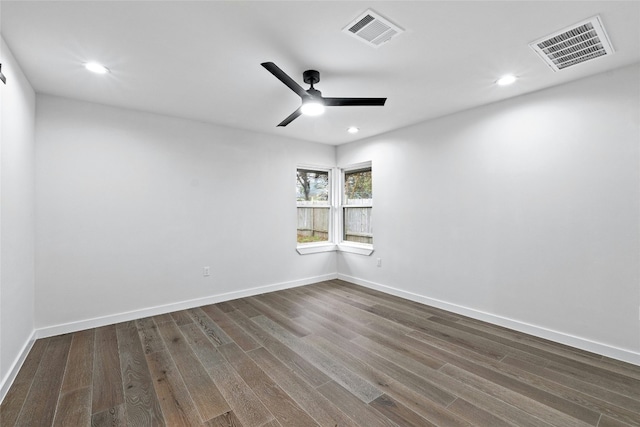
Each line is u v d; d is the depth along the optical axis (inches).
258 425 66.9
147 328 120.6
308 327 121.6
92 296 121.3
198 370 89.4
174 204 141.5
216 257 154.4
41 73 95.7
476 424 66.9
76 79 100.4
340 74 98.0
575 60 89.0
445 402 74.5
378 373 87.7
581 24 71.9
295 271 186.1
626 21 70.4
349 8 66.1
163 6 65.0
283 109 131.3
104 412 71.2
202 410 71.9
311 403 74.3
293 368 90.4
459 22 71.3
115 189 126.5
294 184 185.2
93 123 121.9
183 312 139.4
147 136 134.6
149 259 134.6
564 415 69.7
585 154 100.3
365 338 111.1
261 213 171.0
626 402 74.3
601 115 96.8
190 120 146.0
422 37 77.5
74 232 117.6
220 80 102.2
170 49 82.7
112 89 109.0
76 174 118.3
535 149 111.7
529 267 114.0
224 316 134.3
